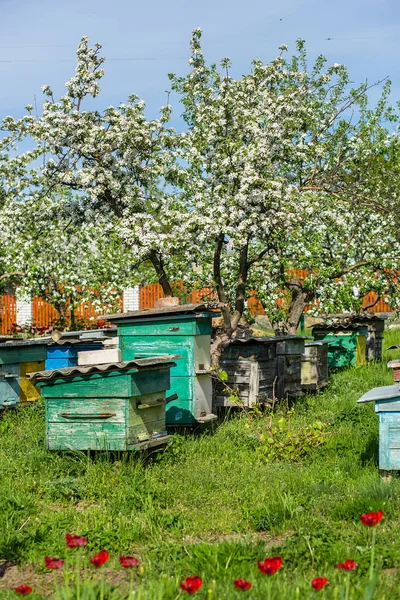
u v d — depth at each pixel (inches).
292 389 524.7
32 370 478.3
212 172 572.7
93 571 232.5
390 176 677.9
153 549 246.7
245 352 491.8
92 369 341.7
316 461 371.9
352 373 669.9
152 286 1184.8
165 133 592.1
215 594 193.9
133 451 351.9
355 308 733.3
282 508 281.1
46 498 313.1
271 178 577.3
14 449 378.9
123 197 578.9
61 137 579.2
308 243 609.6
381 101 696.4
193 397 422.0
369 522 177.8
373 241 676.1
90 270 804.0
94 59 592.7
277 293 674.2
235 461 367.6
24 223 639.1
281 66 611.8
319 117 663.8
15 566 241.4
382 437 321.4
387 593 194.9
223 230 529.3
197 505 300.7
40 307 1160.2
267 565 173.8
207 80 601.3
